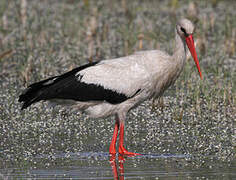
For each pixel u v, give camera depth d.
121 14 29.03
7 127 13.65
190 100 16.17
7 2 30.00
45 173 10.02
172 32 23.88
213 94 16.27
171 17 27.45
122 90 12.29
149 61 12.36
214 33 24.31
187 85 17.47
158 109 15.23
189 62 18.67
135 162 10.94
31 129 13.54
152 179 9.62
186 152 11.67
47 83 12.45
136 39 21.77
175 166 10.55
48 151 11.76
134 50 21.70
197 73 18.03
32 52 20.34
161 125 13.91
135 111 15.20
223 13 28.78
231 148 11.93
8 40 22.64
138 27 24.69
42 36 23.14
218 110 15.00
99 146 12.30
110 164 10.78
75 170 10.26
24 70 18.02
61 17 27.81
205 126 13.80
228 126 13.73
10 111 15.00
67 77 12.47
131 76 12.27
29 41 22.39
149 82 12.34
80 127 13.75
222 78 18.06
